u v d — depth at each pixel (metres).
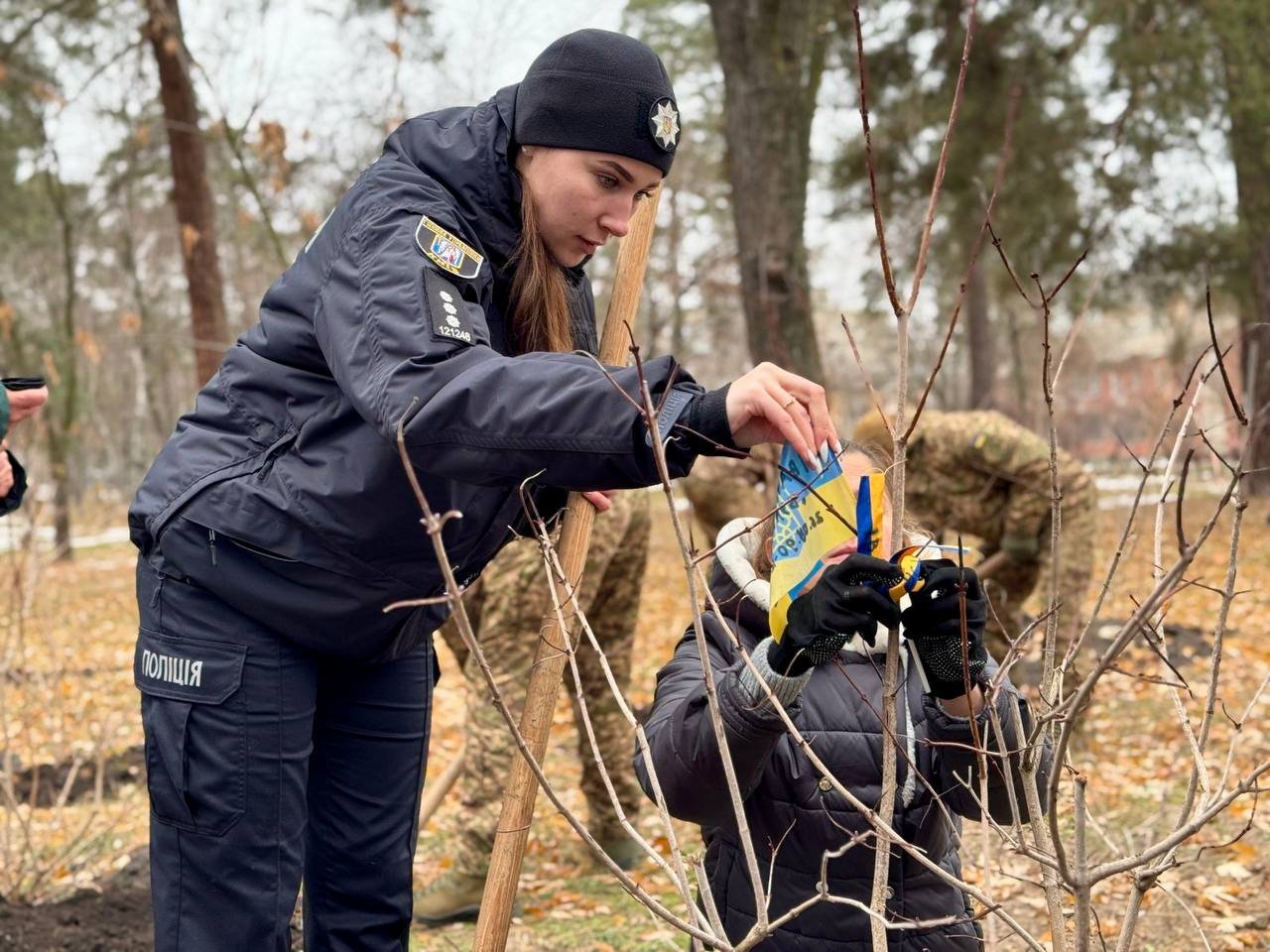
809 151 10.23
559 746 5.92
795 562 1.64
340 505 1.80
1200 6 12.45
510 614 3.70
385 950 2.23
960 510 4.92
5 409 2.40
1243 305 15.30
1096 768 5.05
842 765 1.97
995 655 4.92
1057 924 1.48
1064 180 13.40
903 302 1.39
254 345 1.89
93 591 13.63
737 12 9.91
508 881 1.93
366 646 2.00
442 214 1.71
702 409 1.46
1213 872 3.77
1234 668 6.96
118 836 4.57
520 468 1.50
